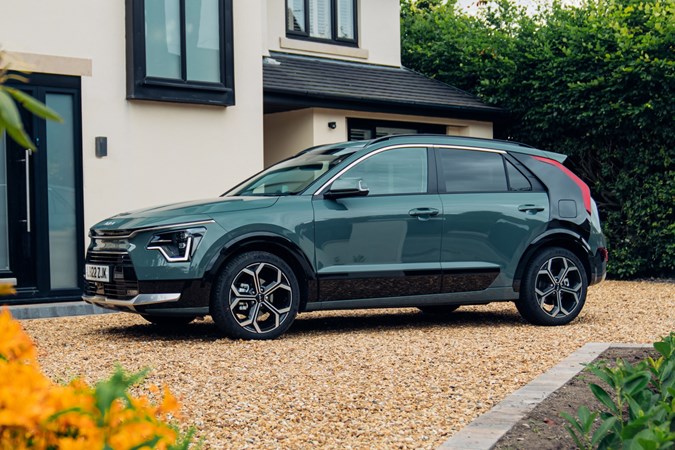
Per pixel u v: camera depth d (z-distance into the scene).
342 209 7.95
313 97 13.66
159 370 6.04
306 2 15.88
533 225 8.65
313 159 8.53
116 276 7.56
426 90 15.95
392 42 17.08
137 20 11.25
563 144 15.40
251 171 12.55
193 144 11.95
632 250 14.49
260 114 12.67
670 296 11.59
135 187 11.38
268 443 4.25
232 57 12.21
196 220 7.44
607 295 11.84
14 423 1.54
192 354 6.70
